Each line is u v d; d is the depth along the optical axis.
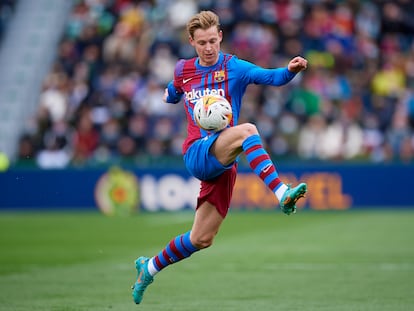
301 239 40.12
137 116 60.84
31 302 23.27
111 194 56.72
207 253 35.12
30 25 73.56
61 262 32.72
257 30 65.69
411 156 58.12
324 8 66.69
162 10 68.56
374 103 62.34
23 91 70.06
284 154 58.22
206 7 67.31
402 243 37.91
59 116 62.91
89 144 60.19
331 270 29.45
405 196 54.72
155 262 20.33
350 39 66.25
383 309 21.64
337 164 55.19
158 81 63.84
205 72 19.73
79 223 50.00
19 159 61.22
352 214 52.91
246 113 59.12
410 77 65.06
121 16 69.25
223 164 18.92
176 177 56.03
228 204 19.69
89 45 68.19
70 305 22.69
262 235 42.28
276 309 21.84
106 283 26.97
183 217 52.69
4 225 49.06
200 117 18.83
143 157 58.97
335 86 62.59
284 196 17.64
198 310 21.80
